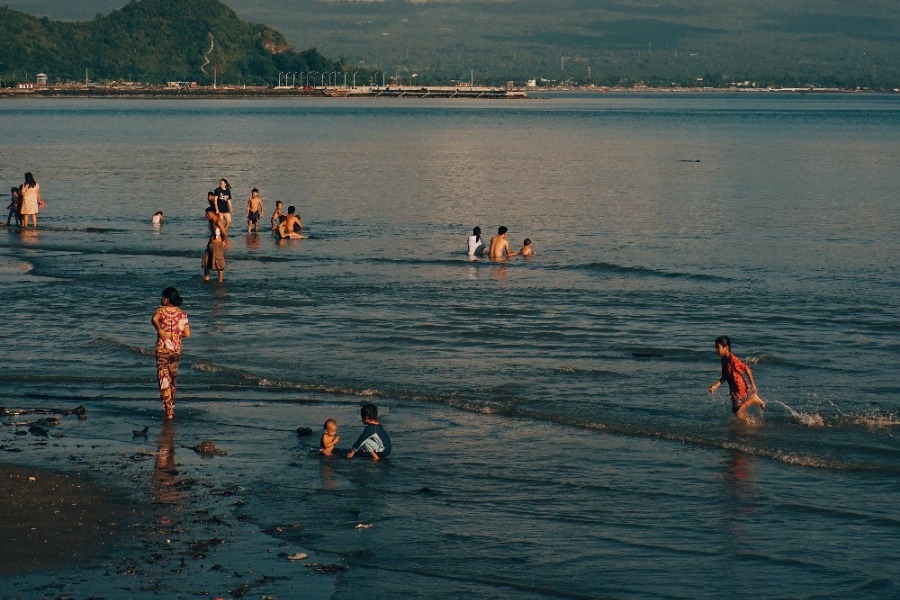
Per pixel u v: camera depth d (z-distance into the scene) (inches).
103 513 505.7
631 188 2252.7
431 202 1968.5
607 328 921.5
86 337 879.1
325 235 1510.8
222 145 3816.4
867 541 480.4
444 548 473.4
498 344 861.2
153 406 692.7
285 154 3353.8
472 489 547.2
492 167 2851.9
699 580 441.7
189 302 1026.1
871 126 6028.5
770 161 3105.3
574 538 485.1
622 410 681.0
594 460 591.5
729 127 5880.9
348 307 1007.0
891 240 1467.8
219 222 1131.9
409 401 708.0
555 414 673.6
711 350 842.2
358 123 6117.1
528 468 578.2
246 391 729.6
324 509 518.0
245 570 445.4
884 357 820.6
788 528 495.5
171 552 462.9
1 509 507.5
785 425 650.2
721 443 615.8
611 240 1472.7
